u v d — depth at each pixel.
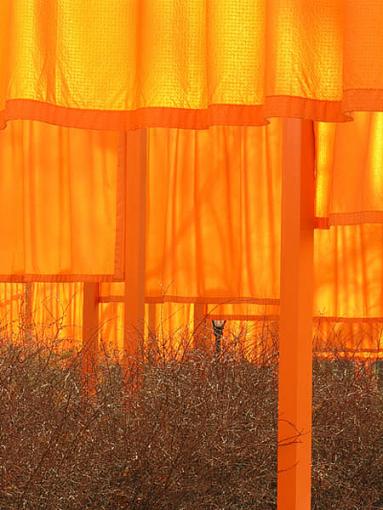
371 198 7.73
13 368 6.87
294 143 5.85
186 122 5.98
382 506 7.27
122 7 6.13
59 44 6.09
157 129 9.42
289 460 5.91
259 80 5.81
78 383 7.18
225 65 5.80
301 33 5.56
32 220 7.89
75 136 7.75
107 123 6.11
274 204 8.86
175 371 7.24
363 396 7.70
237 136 8.84
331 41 5.64
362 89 5.45
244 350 8.06
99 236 7.74
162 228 9.38
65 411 6.45
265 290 8.88
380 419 7.55
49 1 6.03
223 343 8.11
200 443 6.60
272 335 8.63
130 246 7.68
